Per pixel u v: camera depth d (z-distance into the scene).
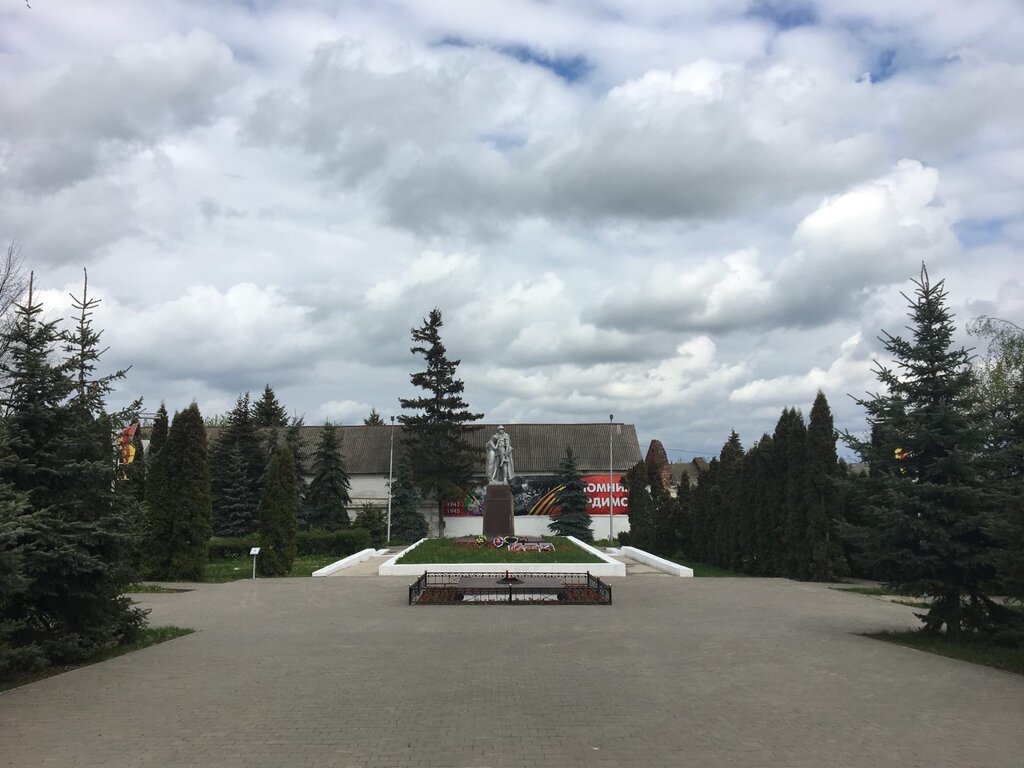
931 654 11.51
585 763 6.25
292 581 25.12
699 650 11.93
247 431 49.22
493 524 37.25
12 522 8.68
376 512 48.88
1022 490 11.49
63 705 8.30
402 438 57.00
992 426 12.54
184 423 25.83
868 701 8.42
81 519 11.28
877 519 13.09
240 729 7.29
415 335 51.91
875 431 13.66
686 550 38.97
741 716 7.77
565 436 59.03
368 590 22.08
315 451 51.81
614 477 54.41
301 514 47.28
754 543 29.62
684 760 6.32
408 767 6.14
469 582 21.16
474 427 52.62
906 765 6.20
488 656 11.39
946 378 13.19
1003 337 21.03
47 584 10.70
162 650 11.99
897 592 13.02
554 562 27.59
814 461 25.05
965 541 12.45
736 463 33.88
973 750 6.60
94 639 11.31
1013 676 9.83
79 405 11.28
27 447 10.74
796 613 16.77
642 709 8.05
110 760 6.35
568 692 8.88
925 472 13.00
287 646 12.36
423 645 12.46
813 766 6.18
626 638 13.22
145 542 25.08
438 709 8.05
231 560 36.06
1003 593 11.84
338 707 8.16
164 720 7.64
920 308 13.39
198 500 25.59
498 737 6.99
